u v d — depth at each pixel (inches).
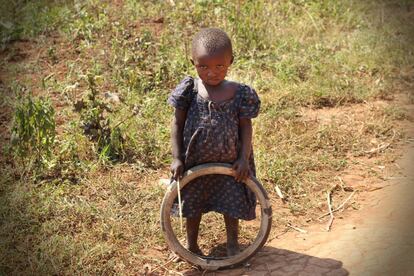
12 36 289.6
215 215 179.3
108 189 193.5
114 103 238.7
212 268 156.9
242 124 152.0
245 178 151.2
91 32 285.4
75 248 163.2
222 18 299.6
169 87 254.1
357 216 183.2
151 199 189.2
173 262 162.6
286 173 201.8
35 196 184.9
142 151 211.5
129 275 158.1
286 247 167.9
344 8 338.6
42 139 199.3
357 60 283.3
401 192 194.2
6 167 199.3
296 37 301.7
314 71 270.5
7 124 227.1
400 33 316.8
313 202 189.9
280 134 225.6
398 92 263.1
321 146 221.6
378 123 235.9
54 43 285.6
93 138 211.0
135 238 170.6
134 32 294.7
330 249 165.9
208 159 151.8
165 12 314.5
